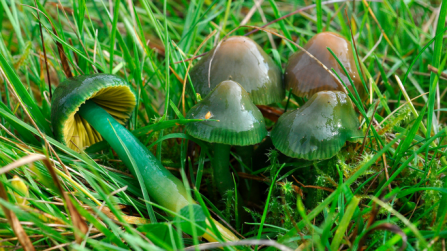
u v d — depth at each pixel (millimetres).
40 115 236
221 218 217
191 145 242
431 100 212
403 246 173
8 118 225
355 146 232
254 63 233
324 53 236
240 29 324
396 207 217
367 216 198
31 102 233
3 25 348
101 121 225
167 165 239
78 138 243
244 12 412
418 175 219
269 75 236
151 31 374
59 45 253
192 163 243
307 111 214
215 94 215
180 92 263
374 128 224
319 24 284
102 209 202
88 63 269
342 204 195
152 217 208
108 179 220
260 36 360
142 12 353
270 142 241
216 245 184
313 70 236
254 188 240
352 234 191
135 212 221
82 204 203
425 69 298
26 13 294
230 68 232
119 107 246
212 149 241
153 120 253
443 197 197
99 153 245
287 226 207
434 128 245
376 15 334
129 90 231
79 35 266
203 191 246
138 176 212
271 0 283
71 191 209
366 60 300
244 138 211
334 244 186
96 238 200
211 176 240
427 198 204
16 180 196
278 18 281
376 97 270
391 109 281
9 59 255
